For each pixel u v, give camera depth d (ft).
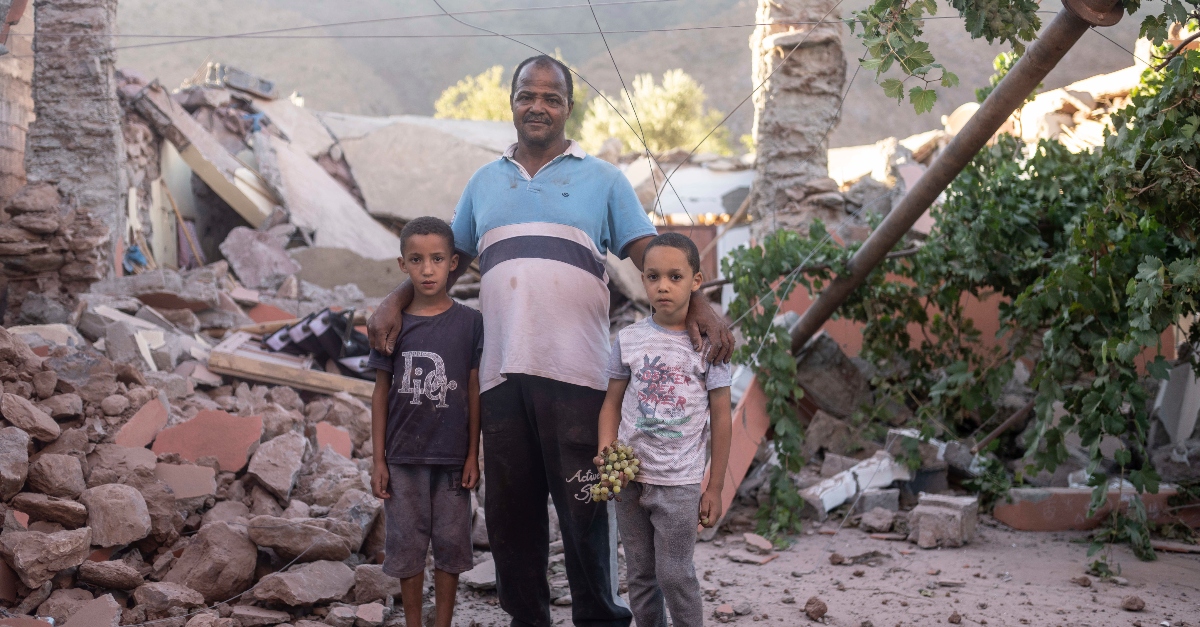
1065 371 15.07
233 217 46.29
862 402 21.40
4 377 13.73
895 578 14.19
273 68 149.89
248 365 20.07
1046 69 11.36
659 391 8.97
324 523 12.48
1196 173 11.69
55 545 10.44
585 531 10.09
